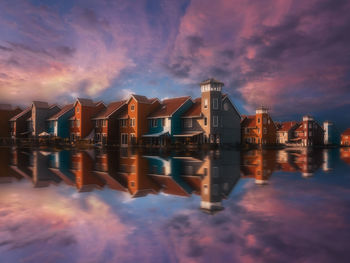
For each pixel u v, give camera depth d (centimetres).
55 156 2619
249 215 627
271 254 419
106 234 504
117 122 6181
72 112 7150
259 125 7031
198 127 5272
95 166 1723
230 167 1709
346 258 405
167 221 582
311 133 8562
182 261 398
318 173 1423
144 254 421
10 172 1396
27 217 609
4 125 8100
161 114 5544
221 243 463
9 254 420
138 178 1219
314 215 629
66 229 531
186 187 995
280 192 902
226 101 5516
